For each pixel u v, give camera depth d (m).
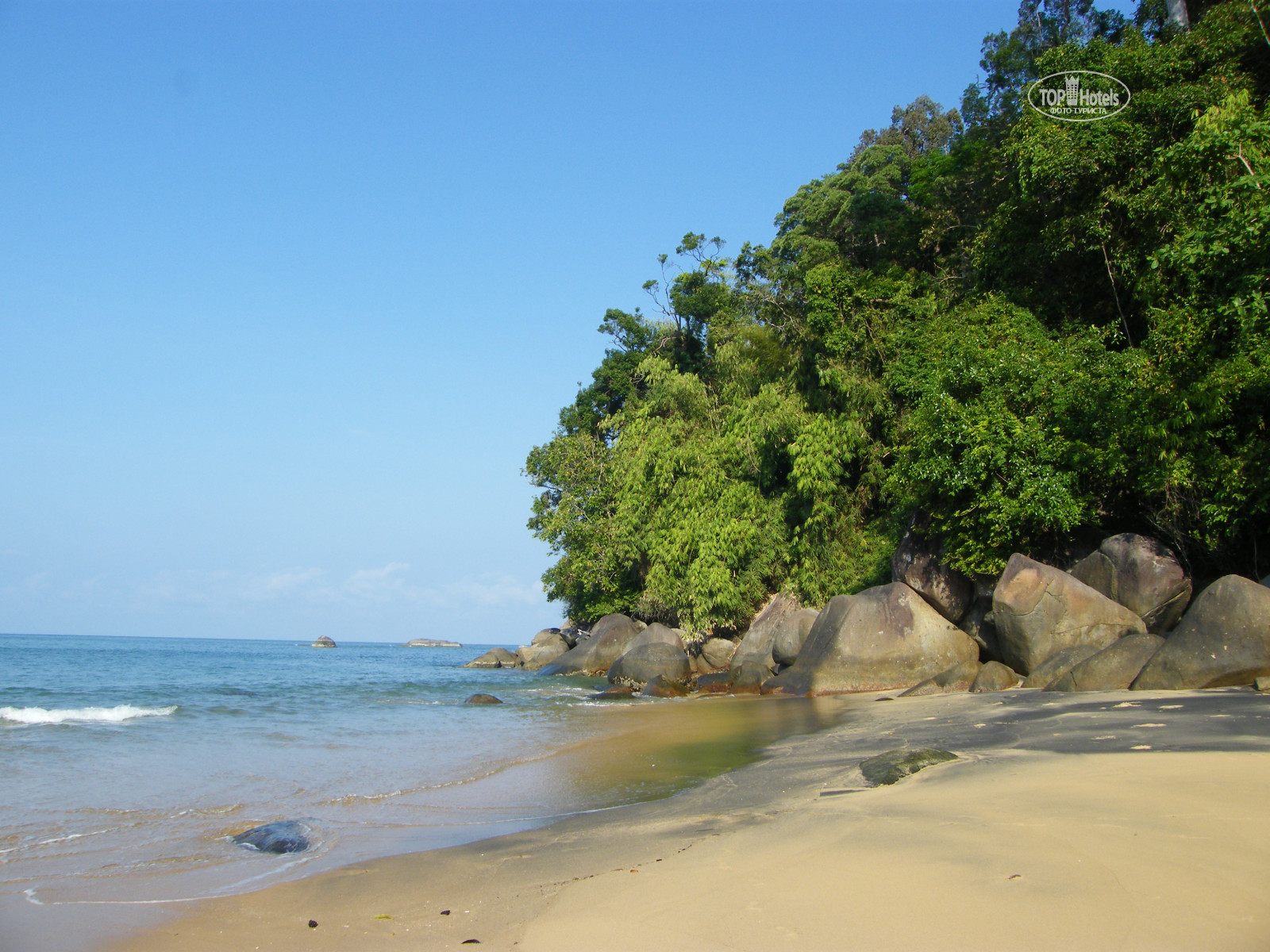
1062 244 21.31
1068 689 14.99
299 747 14.93
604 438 50.72
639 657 29.16
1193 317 16.67
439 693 27.67
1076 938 4.41
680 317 48.44
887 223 35.06
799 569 28.83
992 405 19.45
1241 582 13.45
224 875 7.35
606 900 5.81
